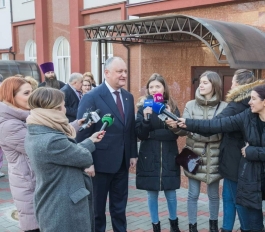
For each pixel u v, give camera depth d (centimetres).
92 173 330
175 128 348
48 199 241
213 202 374
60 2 1116
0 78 649
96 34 709
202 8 646
